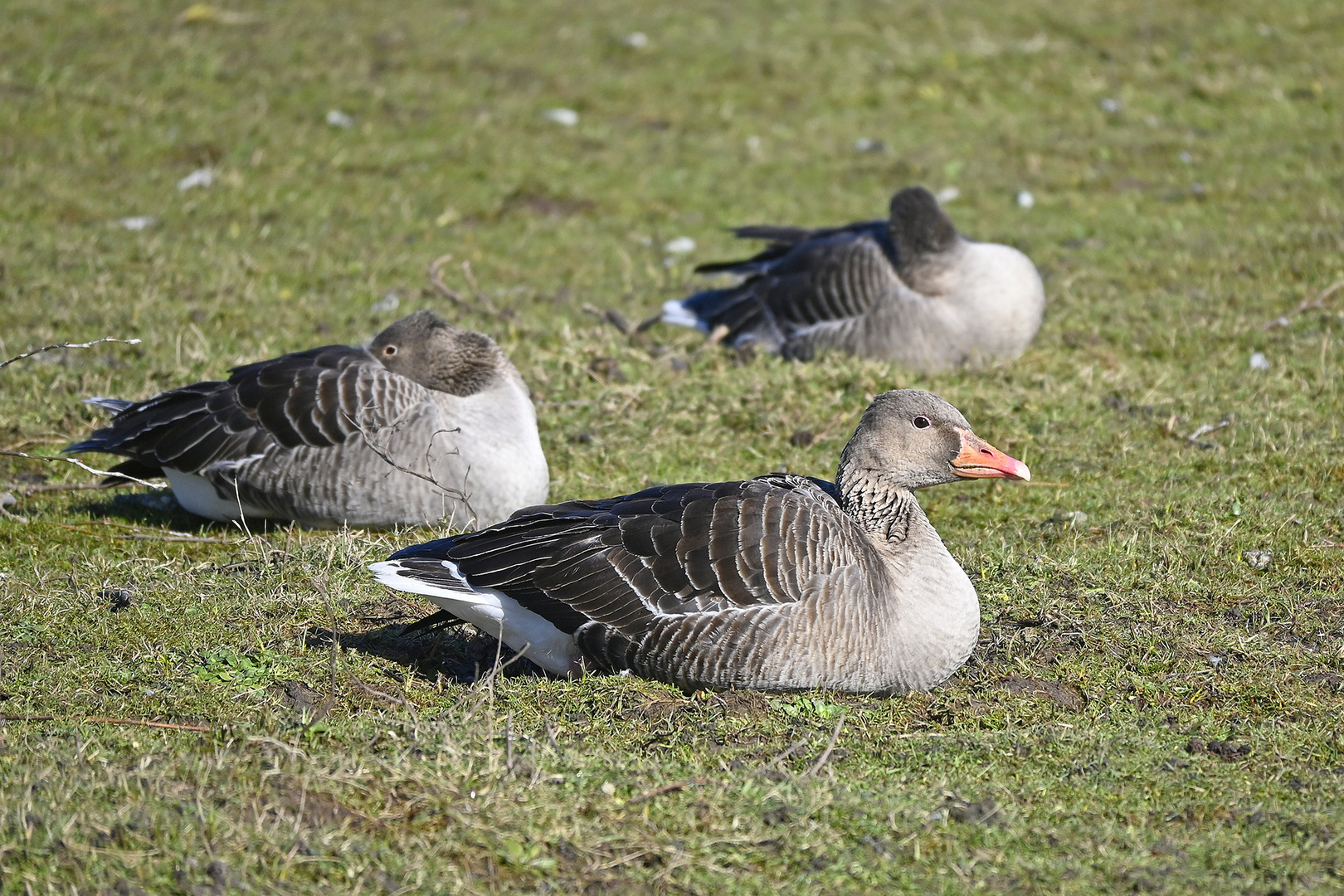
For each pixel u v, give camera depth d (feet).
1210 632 33.73
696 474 45.39
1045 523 41.22
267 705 28.84
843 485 32.60
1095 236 70.08
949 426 32.04
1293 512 41.06
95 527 41.11
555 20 97.25
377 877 22.29
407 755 25.55
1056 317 59.62
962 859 23.67
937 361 54.49
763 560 29.81
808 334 56.49
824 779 26.02
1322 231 67.46
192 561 38.88
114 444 41.96
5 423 46.26
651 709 29.55
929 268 54.08
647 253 69.36
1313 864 23.82
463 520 41.22
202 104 80.48
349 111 81.71
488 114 82.69
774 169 79.00
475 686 29.91
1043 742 28.32
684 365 54.70
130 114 78.02
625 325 57.82
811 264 56.65
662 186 76.79
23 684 29.84
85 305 56.44
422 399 40.98
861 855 23.71
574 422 49.03
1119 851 24.22
